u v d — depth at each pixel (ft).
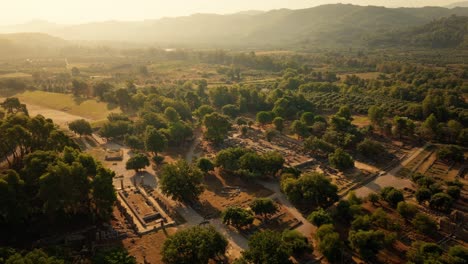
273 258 322.55
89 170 440.45
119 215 449.06
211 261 363.56
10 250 309.22
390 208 472.44
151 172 597.11
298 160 636.48
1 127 470.39
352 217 433.07
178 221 441.68
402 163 625.41
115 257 315.99
